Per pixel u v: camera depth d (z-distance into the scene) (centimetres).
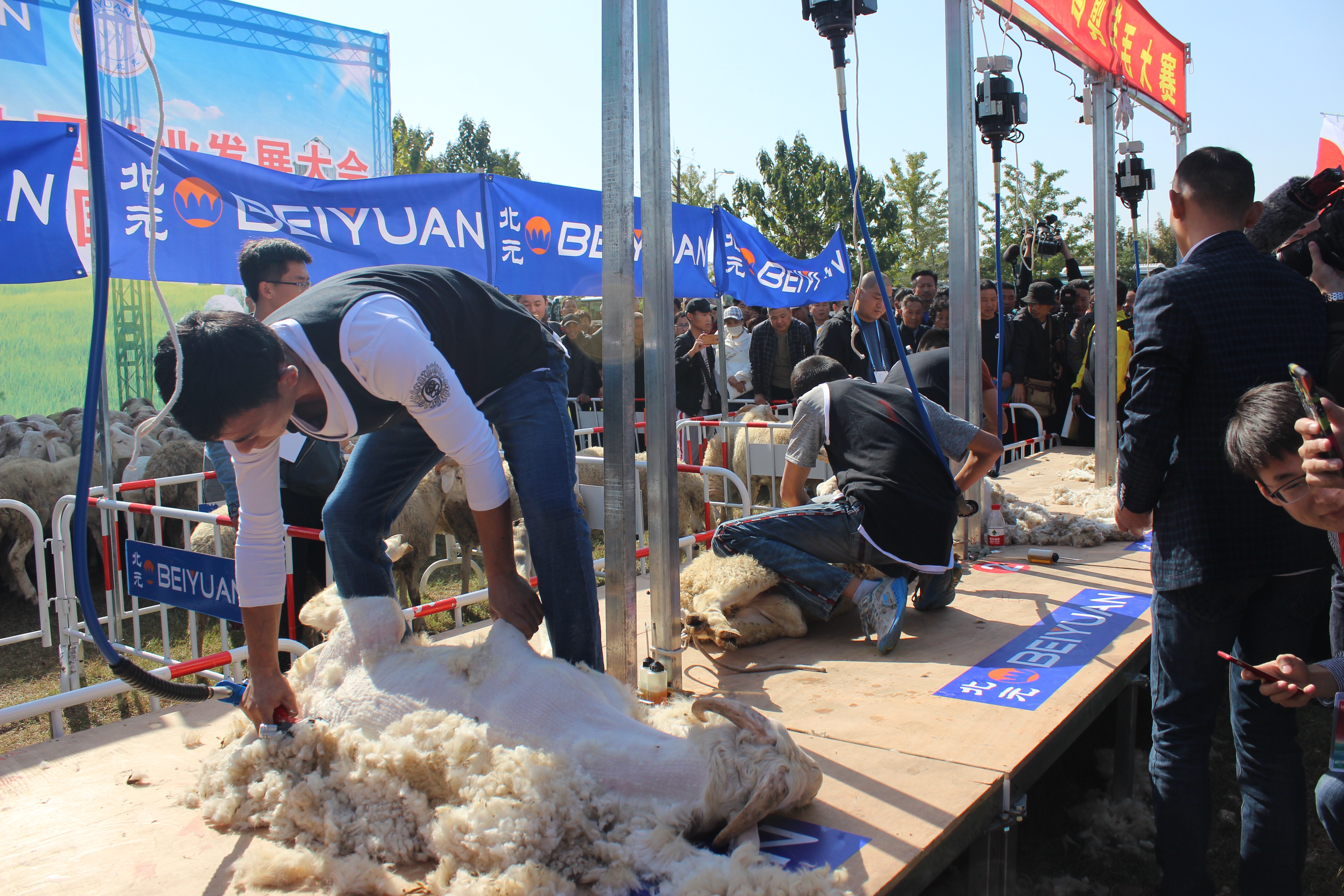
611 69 253
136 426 754
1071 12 531
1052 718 255
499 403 244
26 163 359
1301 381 167
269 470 215
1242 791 233
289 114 871
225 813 205
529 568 403
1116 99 618
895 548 328
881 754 233
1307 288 229
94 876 185
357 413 203
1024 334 845
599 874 173
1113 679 293
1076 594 383
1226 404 219
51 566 637
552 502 241
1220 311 219
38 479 589
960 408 426
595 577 254
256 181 423
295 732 212
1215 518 220
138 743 255
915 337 744
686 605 340
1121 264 1739
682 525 597
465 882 171
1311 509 175
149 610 436
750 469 554
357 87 914
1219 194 233
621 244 258
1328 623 255
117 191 384
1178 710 235
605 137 256
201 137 816
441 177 487
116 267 385
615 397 264
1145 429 222
